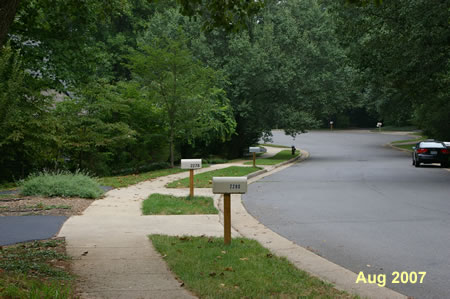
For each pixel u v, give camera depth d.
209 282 5.55
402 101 46.72
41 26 22.00
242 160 33.91
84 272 6.00
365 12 24.41
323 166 28.48
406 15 20.89
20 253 6.79
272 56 34.00
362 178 20.89
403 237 8.96
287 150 46.12
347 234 9.28
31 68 22.30
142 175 20.86
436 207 12.57
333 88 38.34
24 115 17.44
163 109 25.03
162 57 23.81
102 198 13.52
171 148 25.16
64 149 21.00
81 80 23.70
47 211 10.78
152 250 7.34
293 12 41.91
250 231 9.53
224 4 9.62
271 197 14.86
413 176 21.61
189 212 11.36
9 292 4.43
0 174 18.06
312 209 12.45
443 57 21.94
